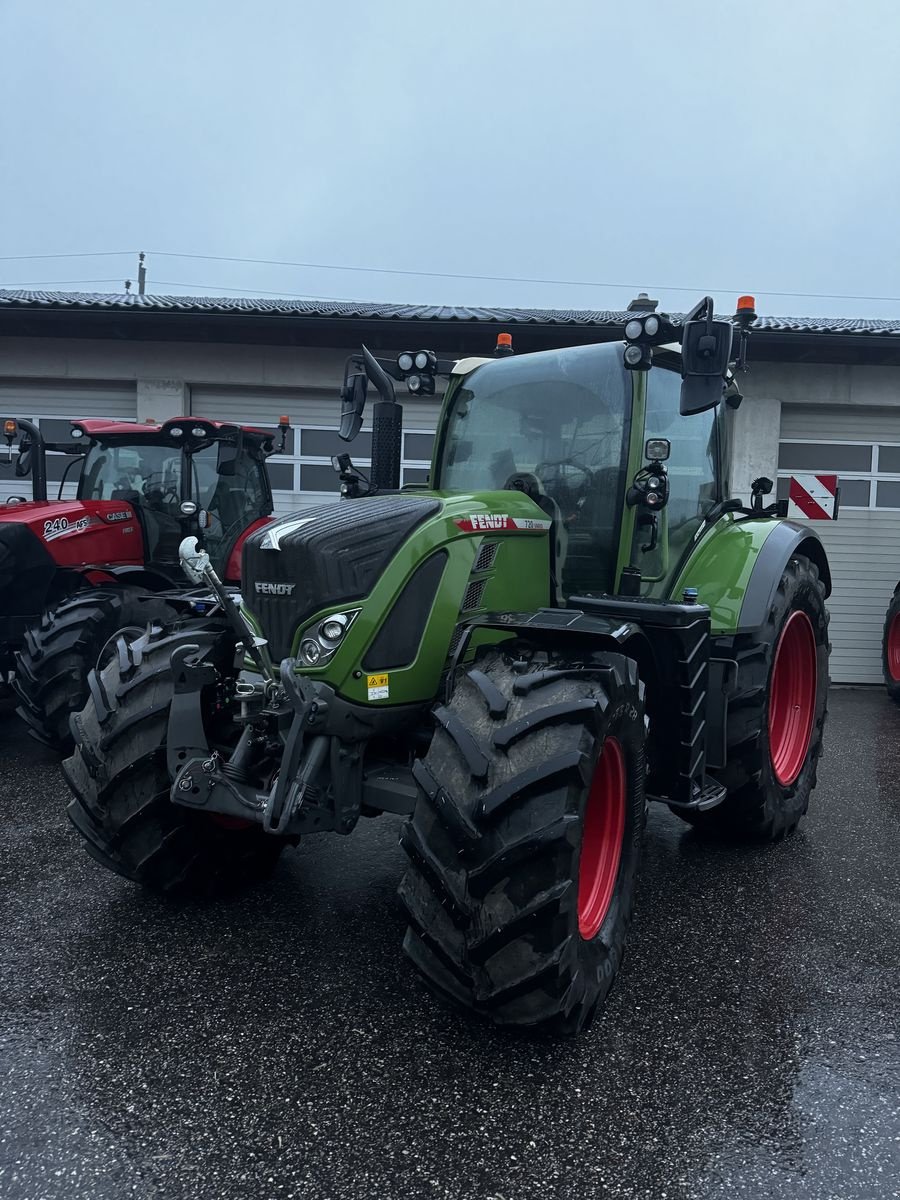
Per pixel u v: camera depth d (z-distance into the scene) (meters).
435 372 3.79
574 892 2.12
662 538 3.46
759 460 8.83
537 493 3.32
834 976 2.71
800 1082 2.16
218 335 8.65
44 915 3.04
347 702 2.53
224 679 3.00
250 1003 2.47
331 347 8.89
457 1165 1.84
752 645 3.60
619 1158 1.88
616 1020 2.43
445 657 2.73
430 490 3.43
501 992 2.13
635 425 3.21
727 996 2.57
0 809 4.27
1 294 9.38
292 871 3.47
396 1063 2.20
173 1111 2.00
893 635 8.15
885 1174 1.85
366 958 2.75
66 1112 1.99
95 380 8.99
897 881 3.51
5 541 5.25
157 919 3.02
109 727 2.85
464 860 2.13
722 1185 1.80
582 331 8.28
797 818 4.01
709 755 3.44
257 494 6.95
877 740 6.39
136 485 6.18
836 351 8.39
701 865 3.68
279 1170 1.82
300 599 2.55
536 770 2.11
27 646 5.01
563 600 3.34
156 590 5.79
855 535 9.04
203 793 2.54
